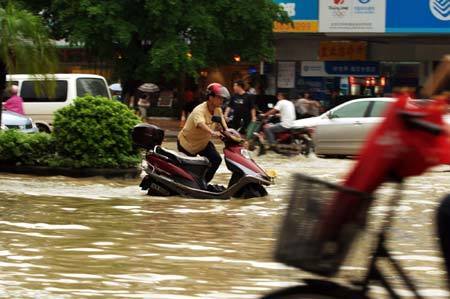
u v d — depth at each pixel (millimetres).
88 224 13875
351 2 44875
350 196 5961
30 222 13945
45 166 21203
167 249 11828
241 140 17750
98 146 20859
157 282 9797
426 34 45375
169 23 40969
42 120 33094
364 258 9648
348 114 30359
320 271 5930
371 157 6152
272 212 15531
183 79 47125
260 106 47781
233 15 42312
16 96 30234
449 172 24656
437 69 6336
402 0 44219
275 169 25547
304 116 42281
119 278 9984
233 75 50719
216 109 17719
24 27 20984
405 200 17391
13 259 10992
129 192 18312
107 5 40719
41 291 9289
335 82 50125
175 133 43562
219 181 21250
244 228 13695
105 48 41781
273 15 43500
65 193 17875
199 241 12461
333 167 26609
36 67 21234
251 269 10523
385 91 49594
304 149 30812
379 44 49438
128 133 21078
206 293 9273
